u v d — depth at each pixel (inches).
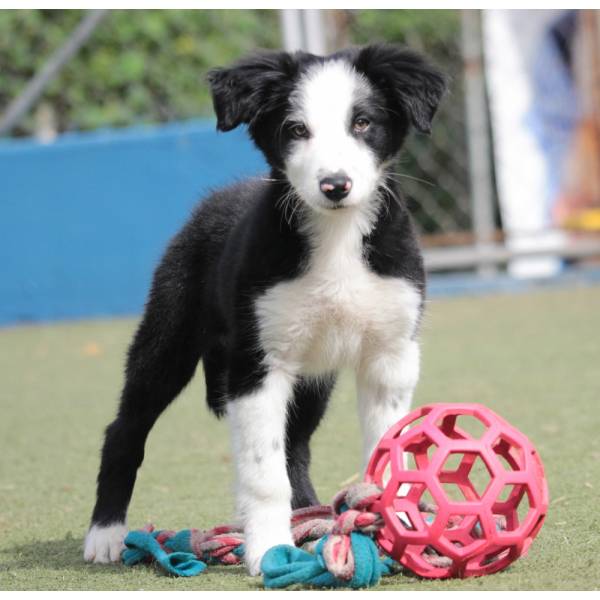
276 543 236.1
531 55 658.8
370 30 638.5
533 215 659.4
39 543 273.1
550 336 512.4
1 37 640.4
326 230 251.1
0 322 605.9
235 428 249.0
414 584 216.5
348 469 330.0
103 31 651.5
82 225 601.3
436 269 650.2
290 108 259.9
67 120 657.6
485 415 226.1
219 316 273.0
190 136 594.6
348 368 268.1
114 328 579.5
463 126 657.6
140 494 312.8
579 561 226.5
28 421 409.7
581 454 325.7
